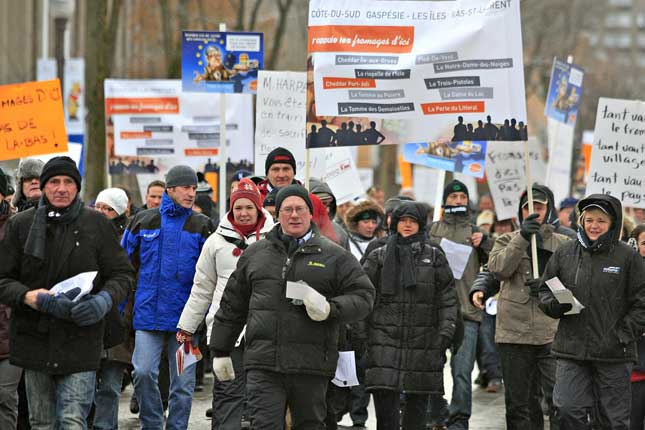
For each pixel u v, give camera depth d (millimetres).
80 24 97750
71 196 18797
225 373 18891
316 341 18094
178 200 23266
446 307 21844
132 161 40031
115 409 23234
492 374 32406
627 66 103125
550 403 24125
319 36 22750
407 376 21672
